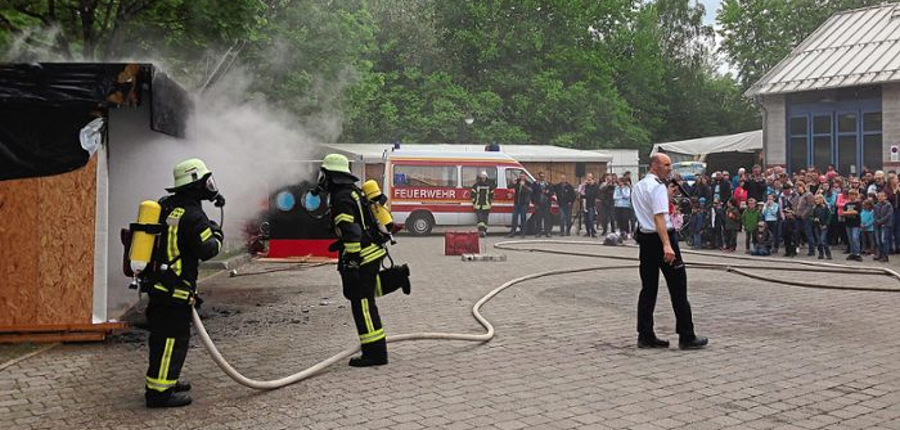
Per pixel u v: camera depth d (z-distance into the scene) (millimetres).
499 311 8633
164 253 5008
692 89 50188
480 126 36531
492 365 6047
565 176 26047
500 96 38500
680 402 4953
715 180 17656
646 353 6441
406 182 21656
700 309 8656
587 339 7055
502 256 14648
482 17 38156
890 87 21828
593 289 10344
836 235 16125
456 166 21906
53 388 5496
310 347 6855
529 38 38125
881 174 15750
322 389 5383
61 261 6930
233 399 5168
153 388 4949
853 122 22797
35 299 6902
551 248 17297
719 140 30188
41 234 6910
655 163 6656
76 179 6949
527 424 4512
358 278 5953
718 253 15719
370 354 6066
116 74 6844
